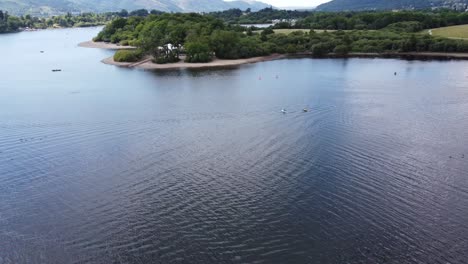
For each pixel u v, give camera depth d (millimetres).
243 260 45750
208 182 63906
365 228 51031
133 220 54062
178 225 52688
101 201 58969
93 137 85812
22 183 65062
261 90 128500
